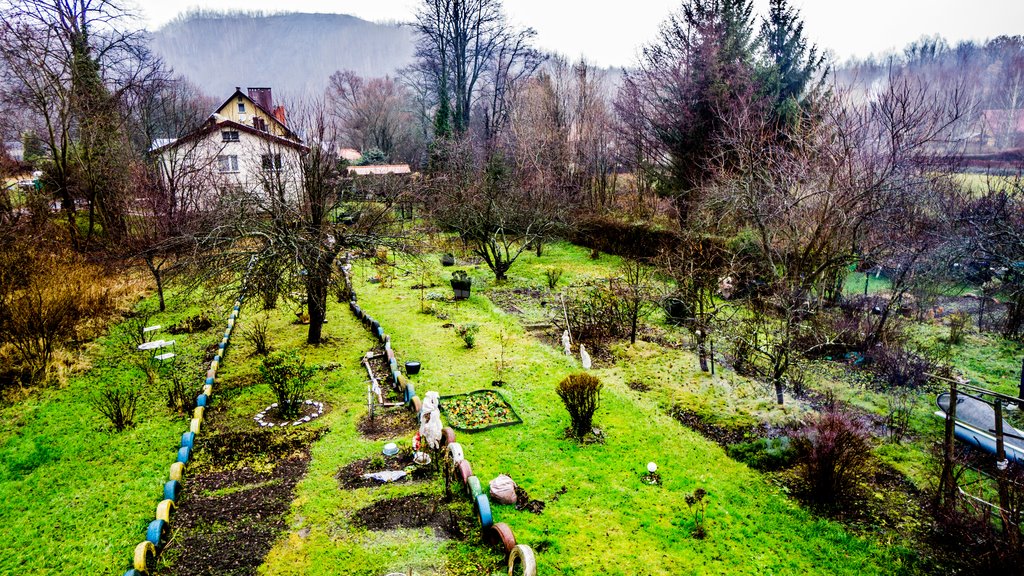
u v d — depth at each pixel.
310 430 9.50
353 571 6.27
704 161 21.50
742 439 9.34
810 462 7.64
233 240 12.38
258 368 12.12
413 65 52.03
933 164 16.09
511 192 24.41
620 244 24.52
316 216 13.49
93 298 15.30
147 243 17.39
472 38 42.25
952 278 17.05
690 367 12.41
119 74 24.12
